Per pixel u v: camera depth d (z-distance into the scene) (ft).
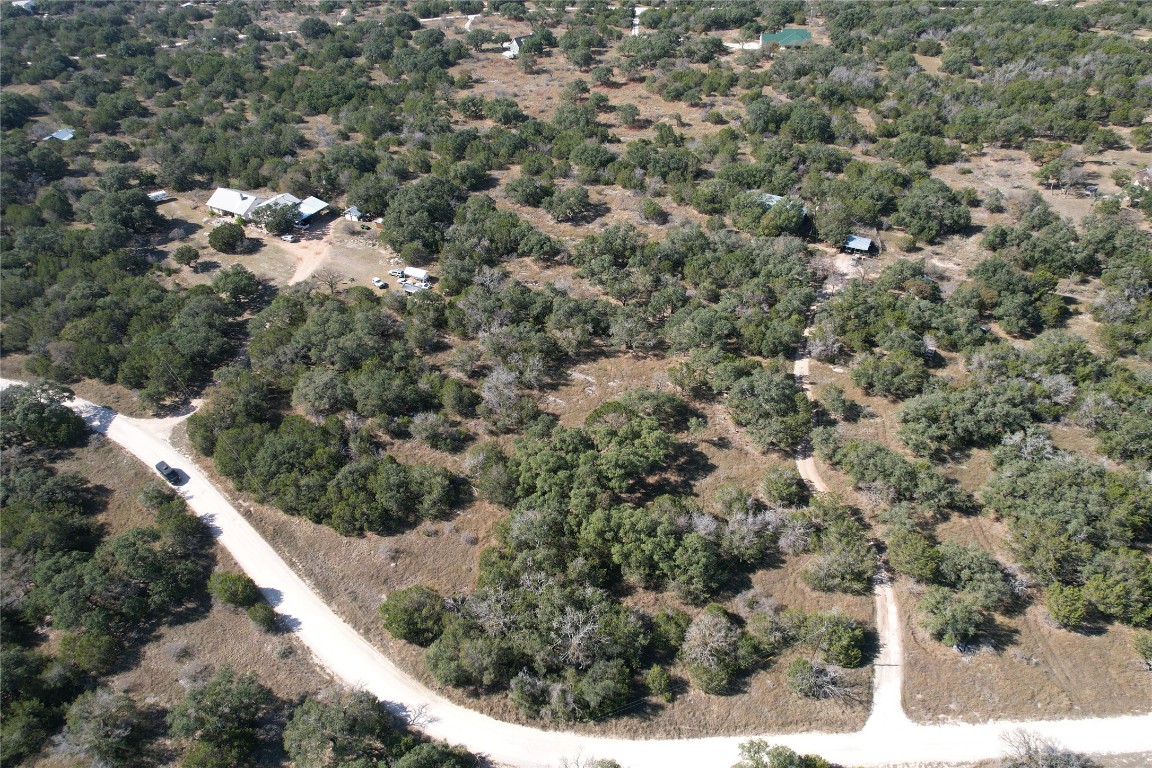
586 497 229.25
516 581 218.59
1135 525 214.48
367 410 278.67
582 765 184.14
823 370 297.53
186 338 313.73
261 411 287.07
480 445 267.39
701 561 211.41
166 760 190.08
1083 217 369.30
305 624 221.46
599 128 486.79
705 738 188.75
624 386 297.74
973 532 229.25
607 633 200.03
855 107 508.53
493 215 394.93
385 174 453.99
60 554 230.07
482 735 192.75
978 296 309.01
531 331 310.86
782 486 237.86
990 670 195.83
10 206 425.69
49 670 202.69
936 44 574.15
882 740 185.16
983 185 408.67
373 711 191.21
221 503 260.01
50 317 329.72
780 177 400.88
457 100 556.92
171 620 223.71
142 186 462.19
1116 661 195.11
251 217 420.77
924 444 249.75
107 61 635.66
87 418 299.38
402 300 337.52
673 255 351.46
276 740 193.67
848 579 212.43
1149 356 276.82
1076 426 257.75
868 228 374.43
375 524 241.14
